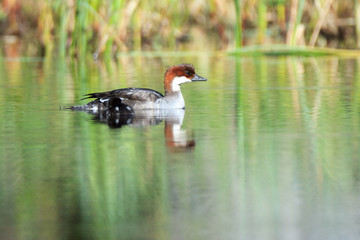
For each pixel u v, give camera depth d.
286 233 7.42
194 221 7.79
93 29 28.02
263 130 12.81
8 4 32.44
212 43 33.66
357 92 17.95
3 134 12.53
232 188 8.98
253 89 18.88
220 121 13.90
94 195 8.70
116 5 26.12
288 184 9.15
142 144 11.66
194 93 18.31
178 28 31.86
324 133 12.45
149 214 8.02
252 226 7.64
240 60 27.92
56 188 9.01
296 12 28.06
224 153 10.91
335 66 25.22
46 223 7.74
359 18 29.66
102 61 27.27
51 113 14.98
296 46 28.44
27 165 10.18
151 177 9.50
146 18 30.39
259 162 10.29
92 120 14.14
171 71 15.69
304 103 16.19
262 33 28.81
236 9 27.66
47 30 30.66
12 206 8.30
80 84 20.11
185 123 13.72
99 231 7.50
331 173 9.62
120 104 15.25
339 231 7.47
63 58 27.70
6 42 35.09
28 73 23.11
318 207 8.22
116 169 9.93
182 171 9.80
